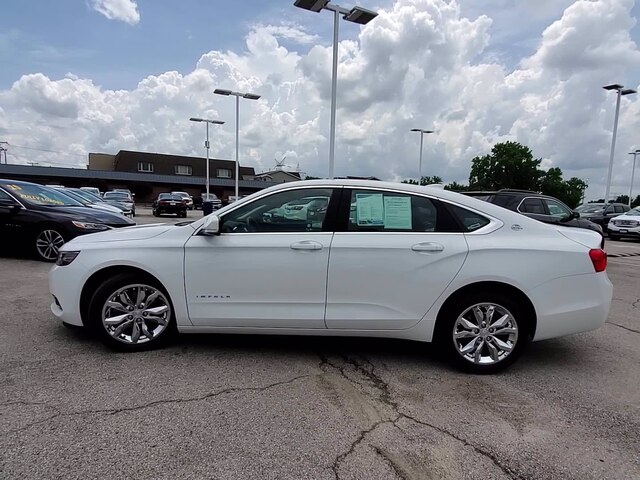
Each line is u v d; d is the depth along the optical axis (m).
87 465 2.32
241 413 2.90
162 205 27.30
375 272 3.58
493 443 2.65
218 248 3.66
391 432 2.74
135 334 3.83
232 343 4.16
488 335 3.61
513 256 3.54
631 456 2.55
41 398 3.01
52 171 51.34
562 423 2.90
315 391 3.25
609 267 10.25
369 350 4.10
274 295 3.65
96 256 3.76
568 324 3.59
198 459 2.41
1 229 8.15
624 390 3.41
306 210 3.73
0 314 4.84
